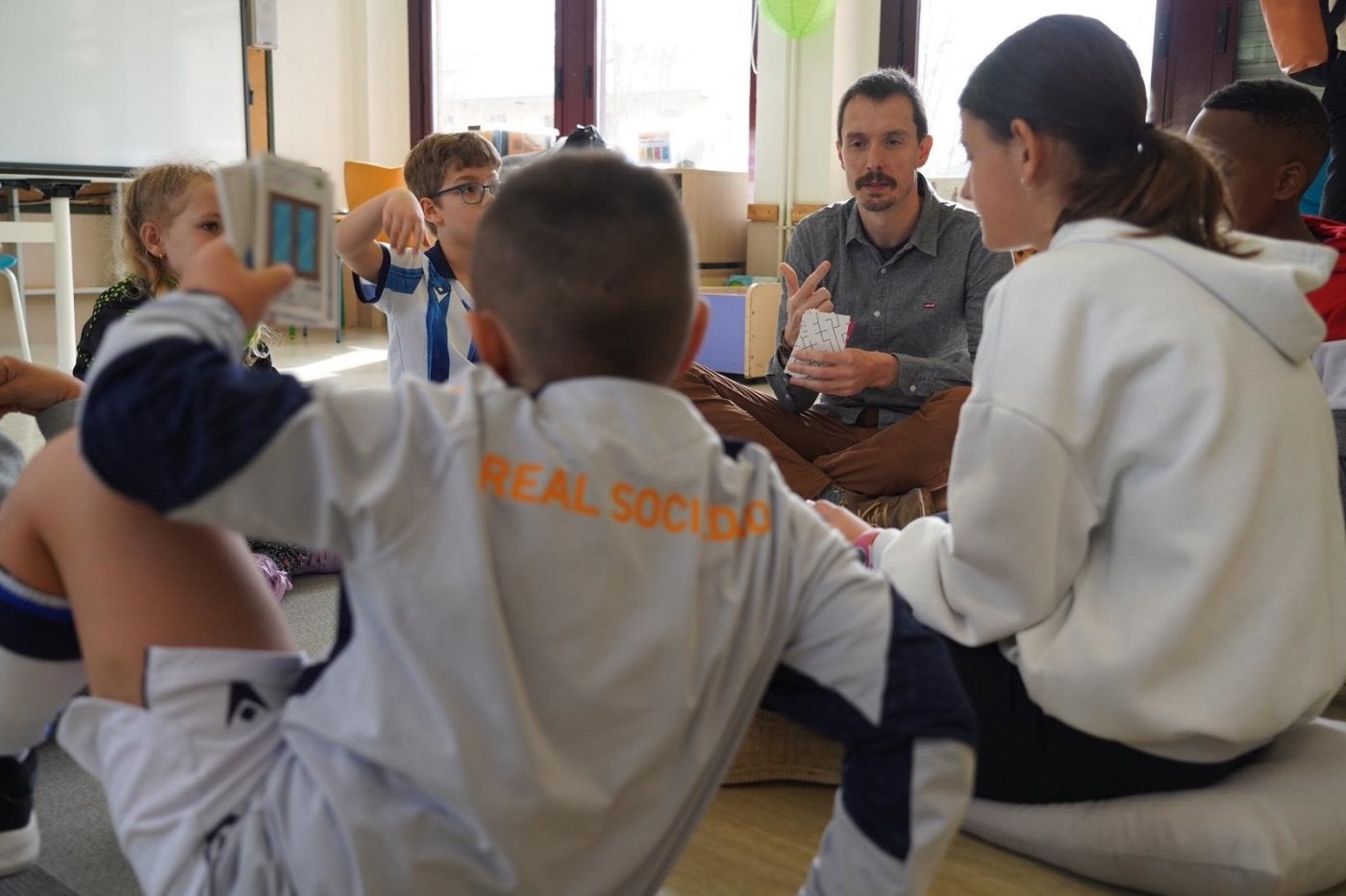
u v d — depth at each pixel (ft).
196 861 2.27
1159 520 3.43
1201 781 3.84
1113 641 3.48
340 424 2.07
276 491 2.05
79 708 2.49
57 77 15.03
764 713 4.52
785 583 2.36
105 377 2.08
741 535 2.34
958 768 2.27
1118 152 3.66
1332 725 4.22
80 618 2.60
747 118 18.63
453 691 2.08
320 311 2.44
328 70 21.83
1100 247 3.52
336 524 2.08
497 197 2.40
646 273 2.31
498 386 2.25
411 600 2.07
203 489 2.03
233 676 2.42
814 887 2.47
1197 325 3.36
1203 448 3.34
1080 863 3.87
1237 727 3.46
